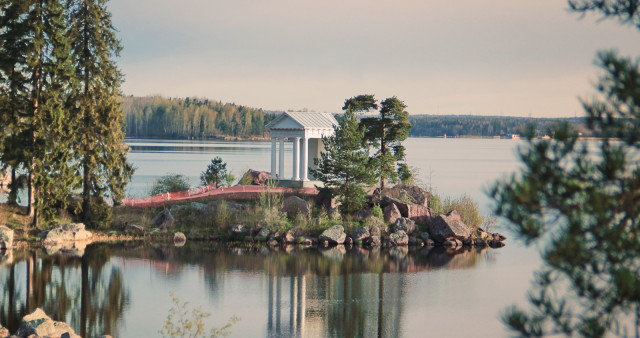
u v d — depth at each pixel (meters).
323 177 71.44
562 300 16.34
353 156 70.00
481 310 40.81
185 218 69.25
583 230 14.91
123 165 67.56
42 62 62.09
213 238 65.94
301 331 35.44
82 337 33.19
